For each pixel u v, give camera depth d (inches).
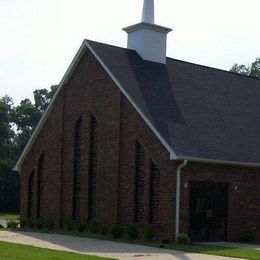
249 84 1264.8
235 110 1120.8
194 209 921.5
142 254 701.3
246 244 903.1
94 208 1063.6
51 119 1184.8
